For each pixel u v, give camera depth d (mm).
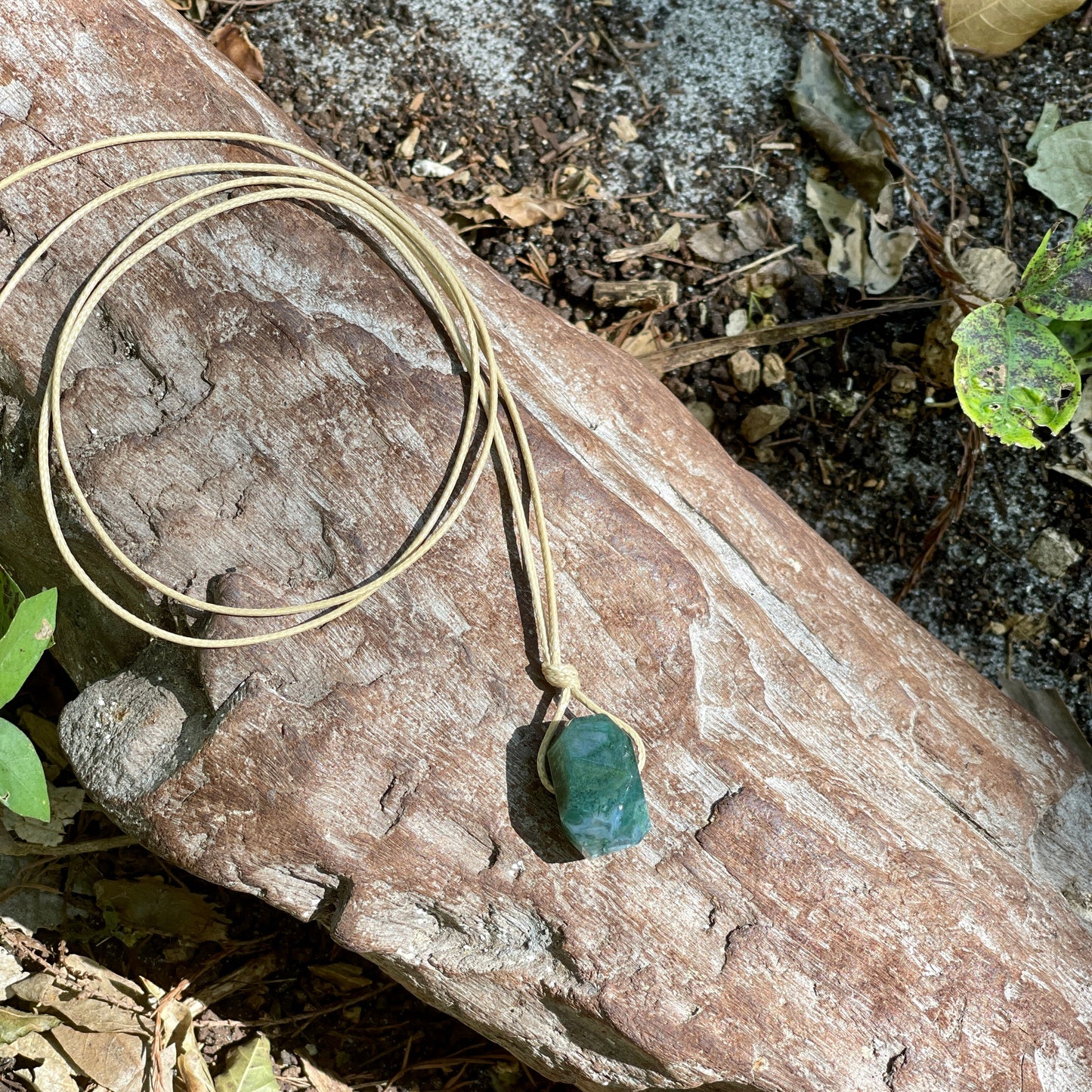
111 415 527
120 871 592
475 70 665
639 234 656
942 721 547
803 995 510
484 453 521
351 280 535
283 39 663
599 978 511
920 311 650
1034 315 597
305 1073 582
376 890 515
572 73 666
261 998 588
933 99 662
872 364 647
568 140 662
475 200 656
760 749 524
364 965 592
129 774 519
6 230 529
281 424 524
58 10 533
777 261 654
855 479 644
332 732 512
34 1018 566
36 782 516
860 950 512
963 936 518
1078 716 627
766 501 565
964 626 636
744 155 662
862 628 556
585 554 523
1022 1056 514
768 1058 509
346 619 518
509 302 565
